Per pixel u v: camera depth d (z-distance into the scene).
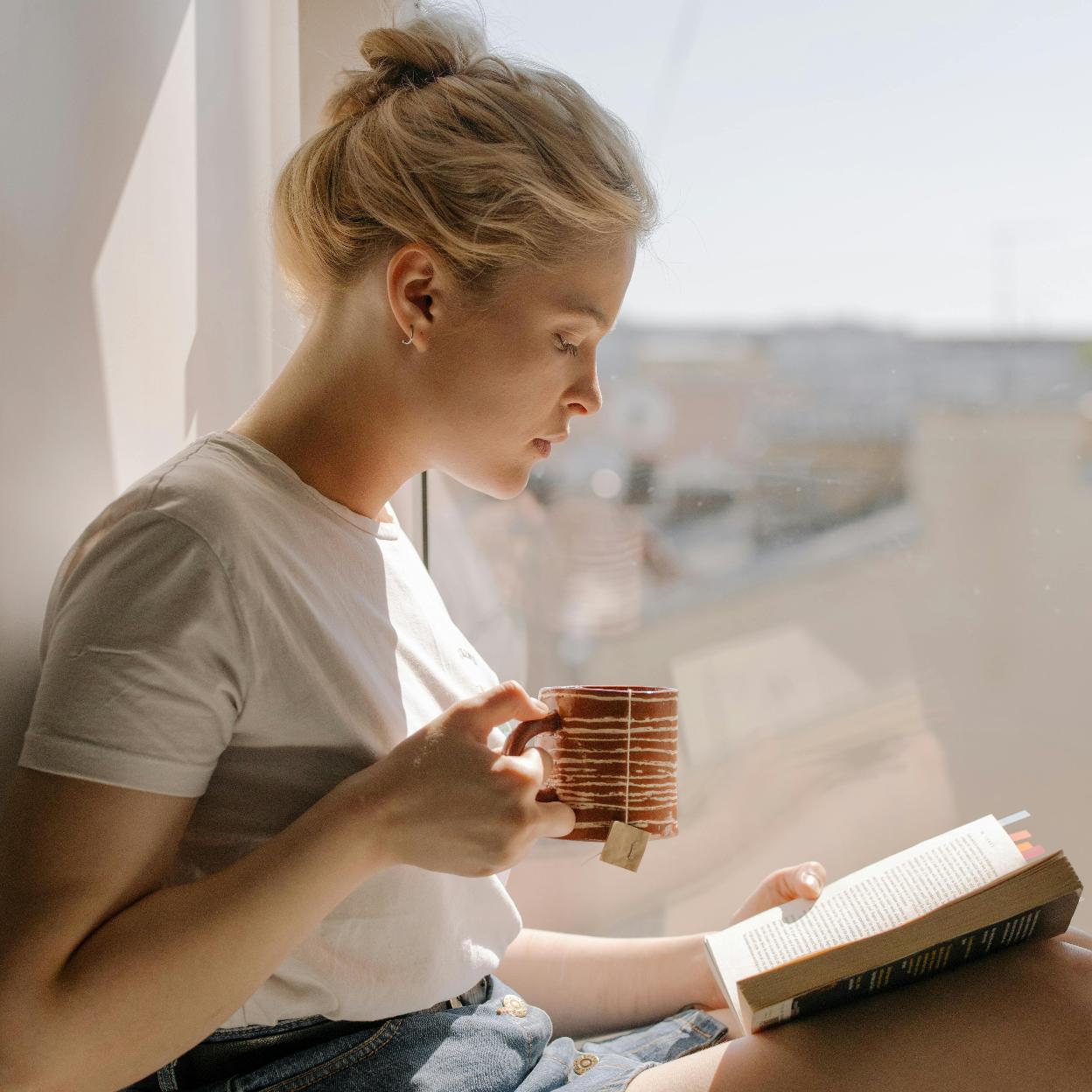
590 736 0.79
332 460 0.85
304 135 1.27
